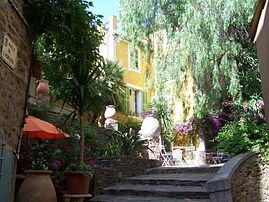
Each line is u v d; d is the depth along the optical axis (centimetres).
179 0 1055
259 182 628
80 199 553
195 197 592
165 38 1128
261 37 538
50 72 558
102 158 819
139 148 973
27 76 409
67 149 768
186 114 1273
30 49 416
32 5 399
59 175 622
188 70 1087
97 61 535
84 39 453
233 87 999
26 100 404
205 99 1072
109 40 1680
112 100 1423
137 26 1120
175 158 1146
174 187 658
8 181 343
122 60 1706
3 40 329
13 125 366
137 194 663
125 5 1129
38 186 493
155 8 1097
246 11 948
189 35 991
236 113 1062
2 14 327
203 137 1248
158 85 1127
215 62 1012
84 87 570
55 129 643
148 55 1180
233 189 559
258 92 1062
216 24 973
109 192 701
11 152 353
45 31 421
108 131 1060
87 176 567
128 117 1589
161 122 1270
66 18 416
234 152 745
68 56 511
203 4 981
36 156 658
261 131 771
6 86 343
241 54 1058
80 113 587
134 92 1730
